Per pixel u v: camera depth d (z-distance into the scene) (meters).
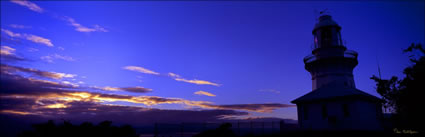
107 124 14.57
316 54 35.25
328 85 32.12
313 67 34.81
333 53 33.38
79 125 13.97
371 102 29.39
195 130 24.23
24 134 13.16
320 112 28.53
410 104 10.78
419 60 10.82
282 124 30.62
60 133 13.30
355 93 26.88
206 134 18.78
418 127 10.88
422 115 10.51
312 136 23.94
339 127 26.44
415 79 10.66
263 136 26.36
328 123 27.39
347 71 33.09
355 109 25.92
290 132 28.52
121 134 14.62
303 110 30.30
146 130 21.50
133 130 15.36
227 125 19.22
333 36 34.59
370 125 26.64
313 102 29.41
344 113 26.70
